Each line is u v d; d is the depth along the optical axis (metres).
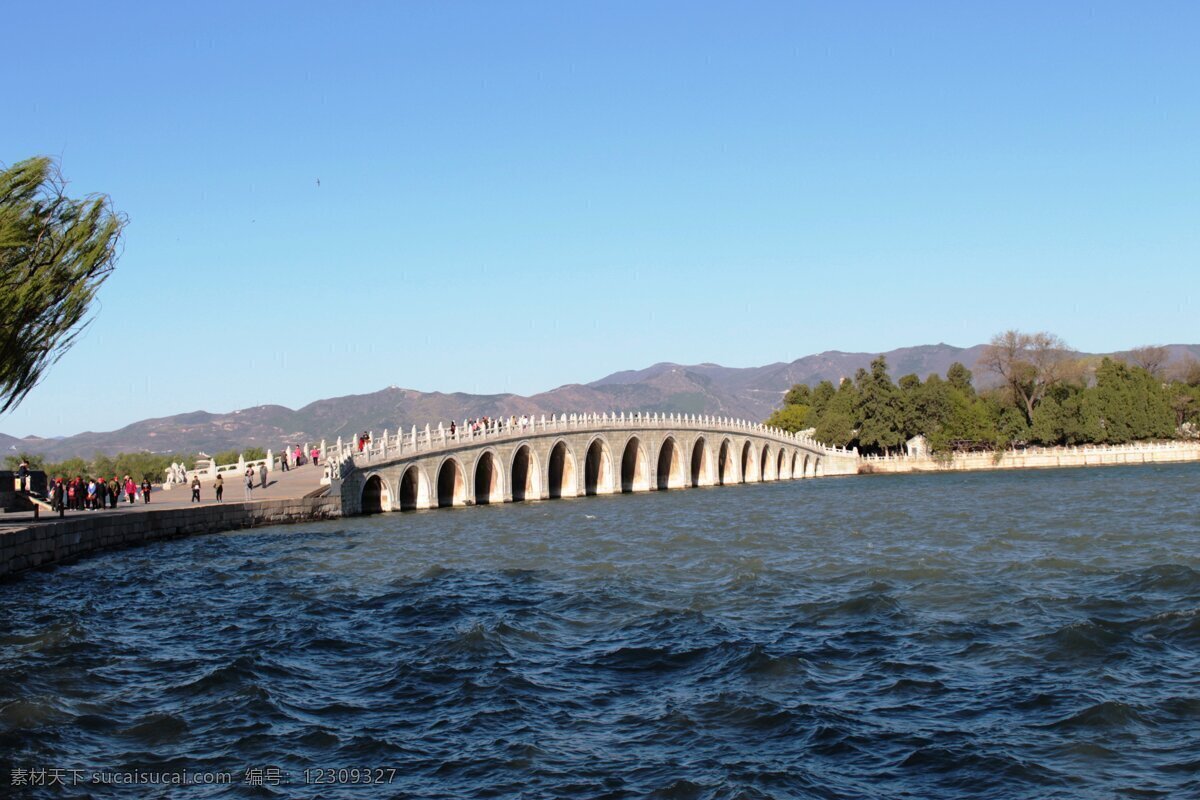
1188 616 31.61
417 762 21.00
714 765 20.48
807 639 30.95
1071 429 172.75
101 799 19.19
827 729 22.34
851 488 125.12
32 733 22.61
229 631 33.88
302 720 23.75
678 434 133.12
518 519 80.12
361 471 84.69
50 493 73.38
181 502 75.38
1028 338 178.25
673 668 27.94
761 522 73.94
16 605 38.81
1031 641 29.69
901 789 19.30
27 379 45.56
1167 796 18.64
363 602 39.16
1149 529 59.97
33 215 43.19
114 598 40.47
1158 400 175.00
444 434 96.75
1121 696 24.27
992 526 64.94
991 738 21.77
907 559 48.09
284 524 74.88
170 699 25.48
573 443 113.50
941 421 175.00
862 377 179.50
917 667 27.42
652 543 59.66
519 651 30.06
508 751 21.44
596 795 19.17
